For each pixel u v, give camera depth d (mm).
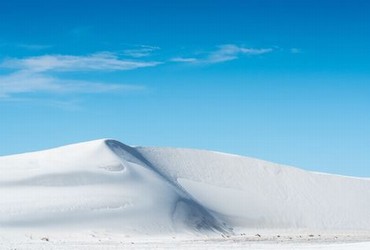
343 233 103375
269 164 131500
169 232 78562
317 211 118188
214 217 97188
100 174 87375
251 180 123625
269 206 114250
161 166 115750
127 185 86688
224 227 95000
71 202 77312
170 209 84250
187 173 118062
